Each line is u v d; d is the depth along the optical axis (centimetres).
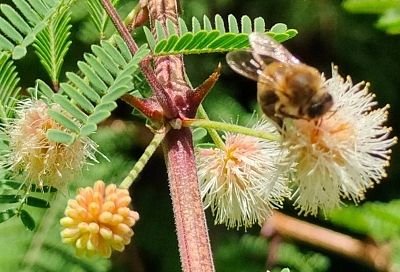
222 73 35
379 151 22
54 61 23
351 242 31
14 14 21
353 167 22
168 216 36
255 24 23
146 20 24
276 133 22
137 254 35
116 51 21
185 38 21
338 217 28
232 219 23
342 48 36
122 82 21
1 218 22
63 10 22
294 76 21
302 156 21
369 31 36
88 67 21
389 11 25
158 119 21
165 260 35
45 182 22
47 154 22
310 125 21
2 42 21
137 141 33
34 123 22
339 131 22
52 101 22
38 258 30
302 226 32
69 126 20
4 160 22
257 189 22
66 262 30
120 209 20
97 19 23
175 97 21
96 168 31
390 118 37
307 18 35
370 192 36
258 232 34
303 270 33
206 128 22
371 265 31
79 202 20
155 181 36
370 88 37
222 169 23
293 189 23
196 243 21
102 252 20
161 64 22
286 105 21
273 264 33
